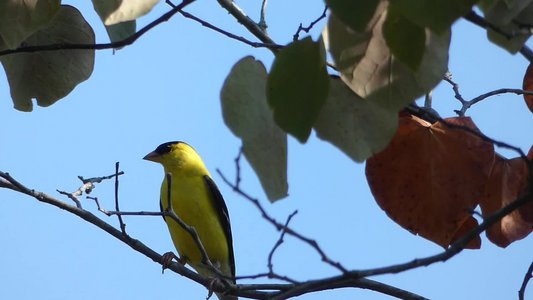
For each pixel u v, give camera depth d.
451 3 3.45
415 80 4.32
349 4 3.53
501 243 5.96
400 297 7.89
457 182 5.50
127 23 6.08
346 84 4.45
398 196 5.57
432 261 5.22
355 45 4.21
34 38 6.16
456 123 5.52
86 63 6.25
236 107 4.62
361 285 7.80
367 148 4.68
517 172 5.82
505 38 4.68
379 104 4.36
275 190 4.66
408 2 3.46
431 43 4.34
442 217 5.54
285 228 5.48
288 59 4.15
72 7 6.09
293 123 4.17
